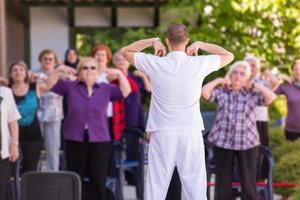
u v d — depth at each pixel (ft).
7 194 27.99
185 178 22.90
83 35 65.51
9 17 62.08
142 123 35.86
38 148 32.94
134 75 40.45
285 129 38.50
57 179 24.57
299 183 29.55
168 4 60.34
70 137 30.48
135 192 38.78
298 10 59.21
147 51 32.19
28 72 33.09
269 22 59.72
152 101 23.03
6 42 59.82
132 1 63.36
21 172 32.53
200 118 23.03
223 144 29.37
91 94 30.76
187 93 22.58
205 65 22.81
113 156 32.01
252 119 29.58
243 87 29.84
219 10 58.70
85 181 30.86
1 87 29.27
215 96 29.66
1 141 27.58
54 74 30.99
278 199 35.70
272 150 36.96
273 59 59.62
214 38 57.41
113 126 34.14
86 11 65.41
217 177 29.63
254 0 58.54
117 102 34.30
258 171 30.53
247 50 59.67
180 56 22.84
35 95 32.94
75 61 45.27
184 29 23.12
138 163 34.06
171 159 22.80
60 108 37.47
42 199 24.53
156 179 22.86
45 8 64.75
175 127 22.63
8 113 29.12
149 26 66.08
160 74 22.63
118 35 65.16
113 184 31.81
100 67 35.88
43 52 38.42
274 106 52.44
